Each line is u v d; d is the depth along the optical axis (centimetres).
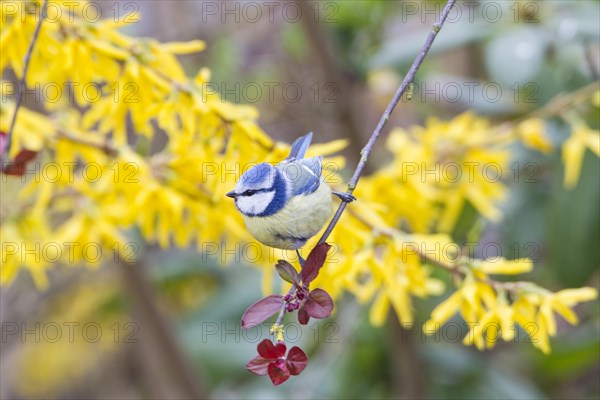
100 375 1159
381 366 873
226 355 912
